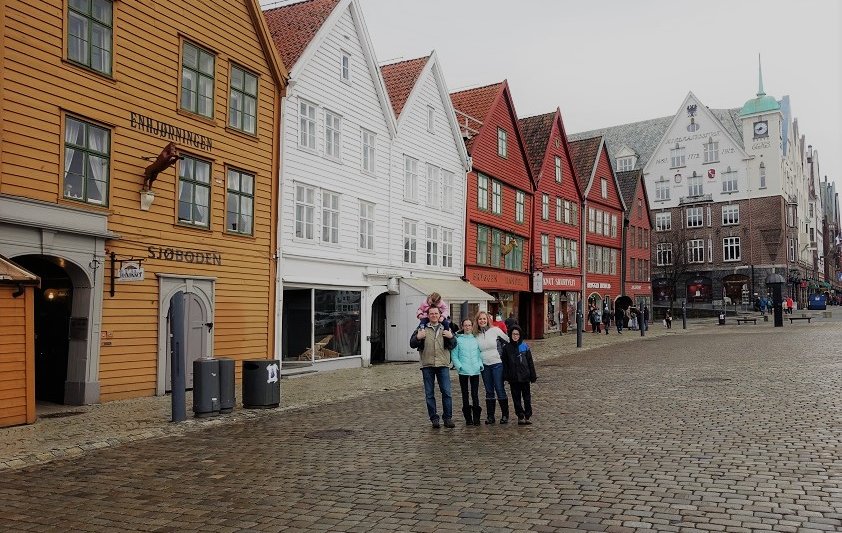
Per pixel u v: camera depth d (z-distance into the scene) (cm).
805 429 973
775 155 6725
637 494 675
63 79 1397
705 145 7088
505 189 3666
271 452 945
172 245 1664
